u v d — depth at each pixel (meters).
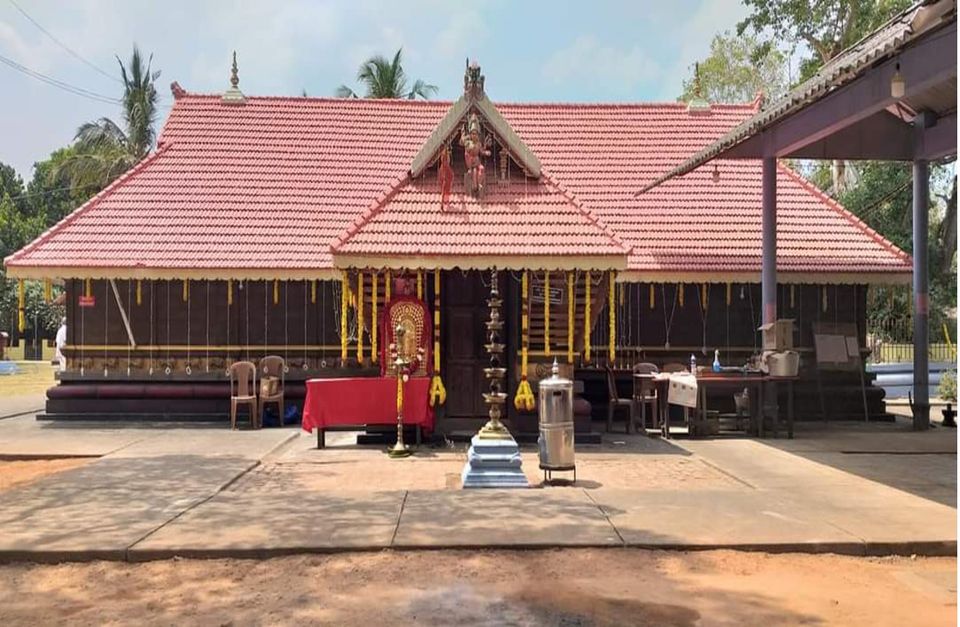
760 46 28.64
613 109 18.97
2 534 6.98
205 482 9.26
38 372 32.69
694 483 9.55
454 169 12.76
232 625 5.13
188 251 15.08
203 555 6.56
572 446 9.41
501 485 9.05
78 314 15.35
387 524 7.34
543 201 12.45
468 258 11.62
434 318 12.51
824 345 15.74
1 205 51.22
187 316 15.45
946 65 8.85
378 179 17.05
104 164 35.34
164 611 5.40
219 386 15.23
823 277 15.23
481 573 6.14
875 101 10.42
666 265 15.23
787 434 13.50
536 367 12.36
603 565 6.37
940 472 10.11
